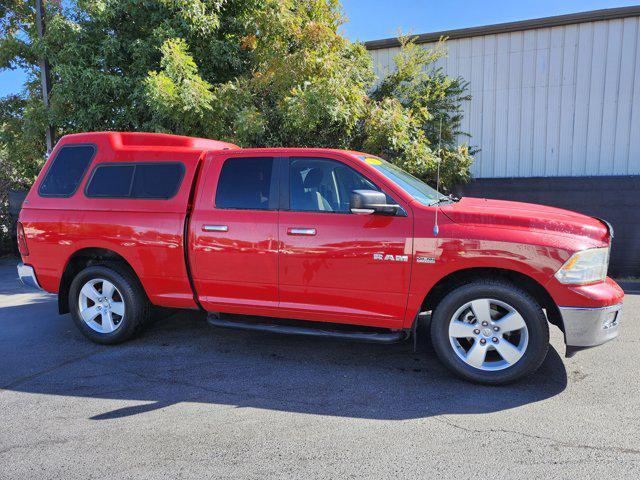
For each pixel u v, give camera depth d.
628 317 5.78
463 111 10.13
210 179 4.47
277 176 4.28
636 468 2.68
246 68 9.84
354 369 4.21
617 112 9.15
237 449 2.93
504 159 9.99
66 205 4.91
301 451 2.90
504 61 9.79
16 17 12.12
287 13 8.60
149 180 4.68
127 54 9.57
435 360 4.41
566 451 2.87
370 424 3.23
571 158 9.52
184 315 5.95
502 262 3.63
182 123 8.73
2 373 4.20
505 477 2.61
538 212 3.96
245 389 3.82
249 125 7.98
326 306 4.14
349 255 3.97
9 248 11.79
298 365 4.32
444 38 9.91
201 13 9.00
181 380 4.01
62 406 3.55
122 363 4.41
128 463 2.79
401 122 8.38
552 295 3.58
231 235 4.29
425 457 2.82
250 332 5.28
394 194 3.98
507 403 3.52
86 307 4.99
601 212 8.30
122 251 4.66
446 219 3.81
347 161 4.16
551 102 9.55
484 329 3.77
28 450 2.94
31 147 10.86
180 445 2.98
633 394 3.64
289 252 4.12
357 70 9.06
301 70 8.08
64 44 9.17
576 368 4.16
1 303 6.93
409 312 3.91
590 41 9.16
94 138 4.98
